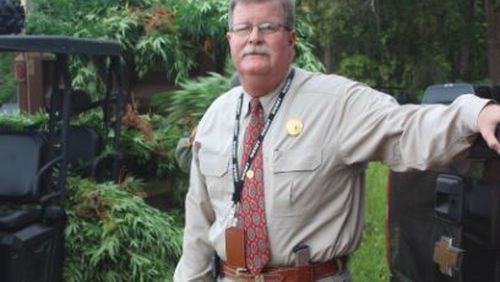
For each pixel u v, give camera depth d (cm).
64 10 655
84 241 462
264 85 247
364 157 235
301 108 244
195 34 615
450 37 2186
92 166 535
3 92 698
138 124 578
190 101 535
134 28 621
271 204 243
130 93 627
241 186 248
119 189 507
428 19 2103
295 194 240
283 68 247
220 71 630
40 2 655
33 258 429
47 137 496
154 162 580
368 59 2134
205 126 265
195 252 283
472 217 268
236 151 252
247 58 245
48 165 457
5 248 415
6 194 454
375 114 232
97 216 472
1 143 464
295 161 240
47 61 664
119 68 536
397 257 335
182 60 615
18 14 538
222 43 618
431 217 296
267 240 245
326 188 242
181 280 287
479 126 202
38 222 448
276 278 246
